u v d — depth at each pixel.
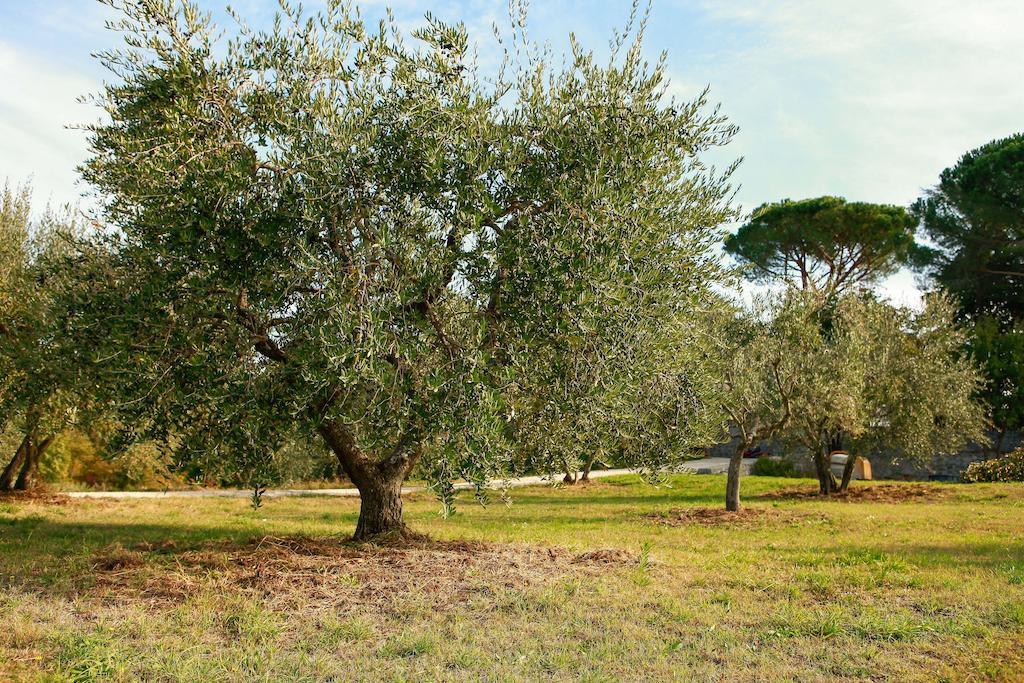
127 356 8.06
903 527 15.45
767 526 15.98
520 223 7.73
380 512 11.10
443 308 7.89
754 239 39.62
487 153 7.98
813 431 22.39
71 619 6.76
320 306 7.17
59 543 11.16
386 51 8.42
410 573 8.78
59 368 10.48
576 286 7.27
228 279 7.78
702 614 7.42
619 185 8.03
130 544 10.98
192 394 7.91
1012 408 31.30
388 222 7.48
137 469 18.38
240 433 8.36
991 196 35.69
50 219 16.30
